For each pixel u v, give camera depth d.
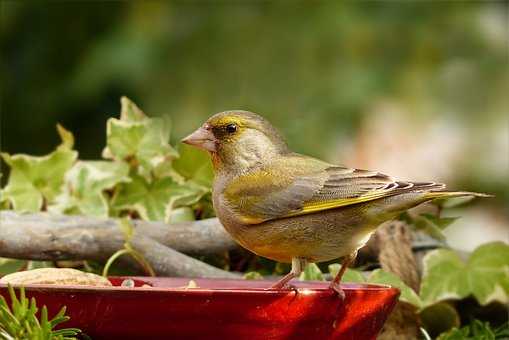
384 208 8.26
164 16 17.81
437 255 10.11
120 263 9.80
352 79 16.81
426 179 16.44
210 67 17.44
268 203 8.51
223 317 6.96
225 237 10.03
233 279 8.98
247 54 17.36
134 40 17.56
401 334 9.56
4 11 17.91
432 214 10.84
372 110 16.69
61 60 18.16
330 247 8.45
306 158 8.92
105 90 17.78
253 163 8.93
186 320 6.91
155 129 10.65
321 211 8.35
